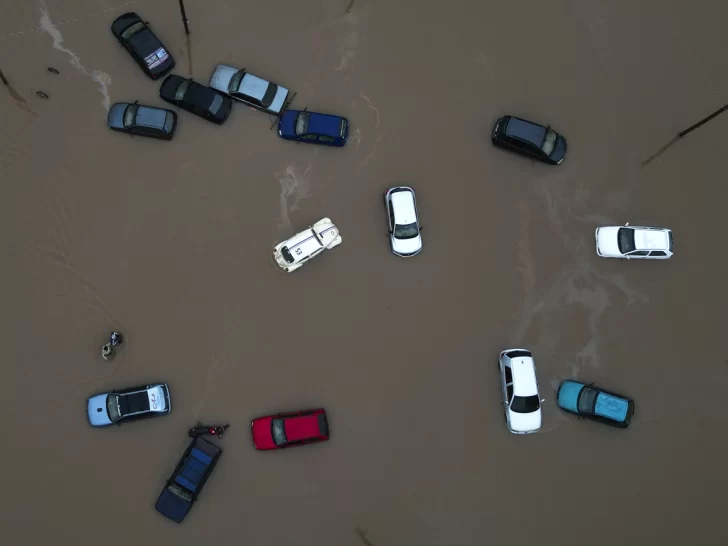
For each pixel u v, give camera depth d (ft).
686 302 102.01
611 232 100.22
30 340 95.25
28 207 98.12
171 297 97.50
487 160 103.55
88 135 99.81
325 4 105.50
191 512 92.68
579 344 100.32
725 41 108.47
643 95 106.93
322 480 95.04
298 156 101.55
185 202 99.60
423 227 101.35
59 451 93.09
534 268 101.81
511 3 108.27
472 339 99.71
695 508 97.35
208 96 98.58
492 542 95.30
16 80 100.27
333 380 97.40
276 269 98.84
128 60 101.50
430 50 105.81
